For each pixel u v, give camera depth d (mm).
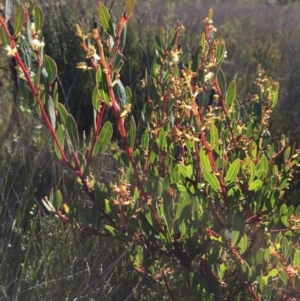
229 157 2176
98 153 2018
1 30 1813
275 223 2104
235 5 11445
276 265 2049
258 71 2418
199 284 2148
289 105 4121
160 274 2254
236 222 1890
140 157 2197
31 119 3400
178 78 2135
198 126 1928
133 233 2080
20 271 2381
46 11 4512
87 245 2404
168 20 6160
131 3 1877
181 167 1921
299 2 12336
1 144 3174
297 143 3684
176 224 2045
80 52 4285
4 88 4199
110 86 1890
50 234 2486
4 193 2820
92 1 4855
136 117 3764
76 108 4152
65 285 2271
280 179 2109
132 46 4391
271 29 8023
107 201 2047
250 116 2279
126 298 2289
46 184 2967
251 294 2107
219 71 2195
